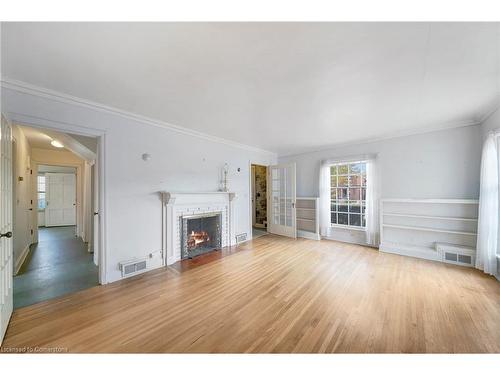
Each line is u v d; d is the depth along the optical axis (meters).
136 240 2.99
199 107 2.71
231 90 2.25
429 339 1.64
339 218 4.96
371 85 2.14
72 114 2.41
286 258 3.65
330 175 5.09
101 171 2.67
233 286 2.59
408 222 3.93
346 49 1.60
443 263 3.34
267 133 3.91
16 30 1.37
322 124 3.40
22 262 3.43
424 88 2.21
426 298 2.26
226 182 4.43
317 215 5.05
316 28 1.38
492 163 2.80
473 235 3.31
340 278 2.80
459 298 2.25
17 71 1.89
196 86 2.16
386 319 1.90
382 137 4.14
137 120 2.99
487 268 2.86
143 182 3.08
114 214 2.77
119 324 1.85
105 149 2.70
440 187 3.59
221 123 3.35
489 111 2.85
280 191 5.67
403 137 3.96
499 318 1.89
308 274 2.95
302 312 2.02
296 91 2.27
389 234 4.14
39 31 1.38
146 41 1.50
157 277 2.87
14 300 2.25
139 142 3.04
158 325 1.84
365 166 4.57
